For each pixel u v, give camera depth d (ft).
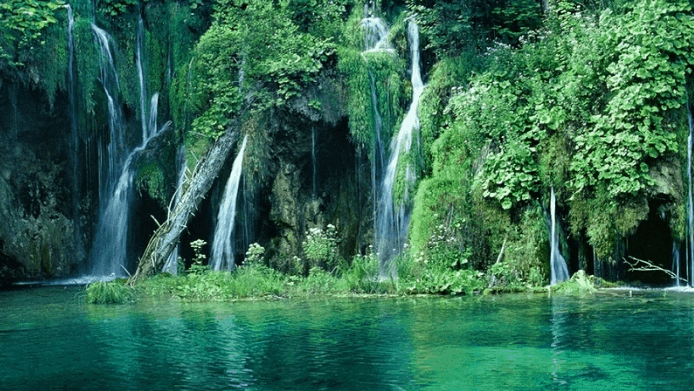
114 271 63.98
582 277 45.60
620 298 40.09
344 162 57.26
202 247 59.98
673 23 47.50
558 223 48.11
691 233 45.60
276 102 55.83
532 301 39.45
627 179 44.91
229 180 58.18
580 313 34.27
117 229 64.08
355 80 56.49
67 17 62.59
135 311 38.09
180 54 66.33
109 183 64.64
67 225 65.21
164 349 26.71
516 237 47.75
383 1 65.87
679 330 29.01
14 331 31.58
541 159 48.73
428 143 54.90
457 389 20.25
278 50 57.72
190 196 54.80
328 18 61.98
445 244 47.91
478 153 50.67
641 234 46.52
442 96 56.08
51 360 24.93
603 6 55.42
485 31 59.67
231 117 57.47
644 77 45.57
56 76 61.36
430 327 30.89
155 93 67.26
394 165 55.57
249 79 57.67
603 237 45.75
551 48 53.67
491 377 21.56
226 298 43.37
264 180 57.16
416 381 21.24
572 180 47.55
